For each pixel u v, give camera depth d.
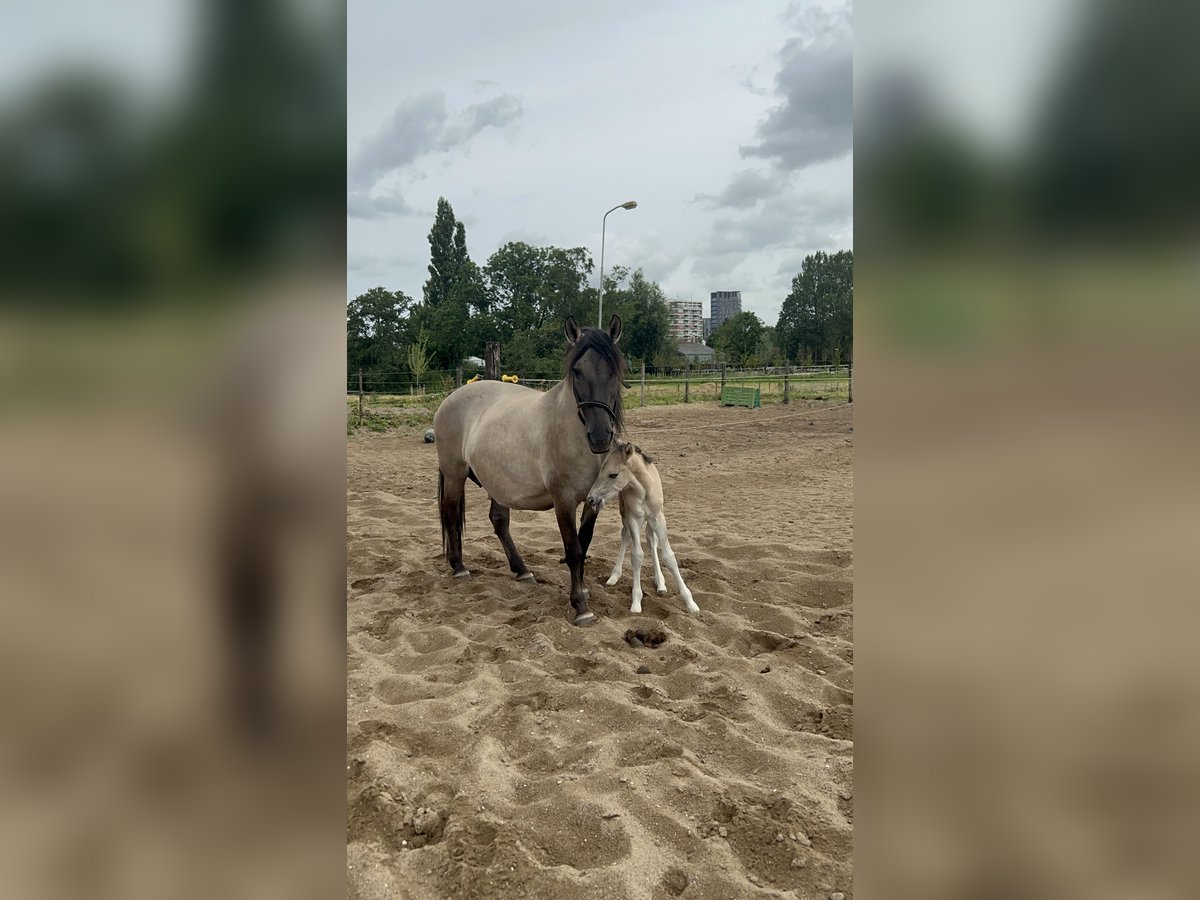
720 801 2.58
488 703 3.40
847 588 5.14
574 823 2.46
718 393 26.64
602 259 19.64
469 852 2.28
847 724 3.23
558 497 4.68
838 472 10.26
